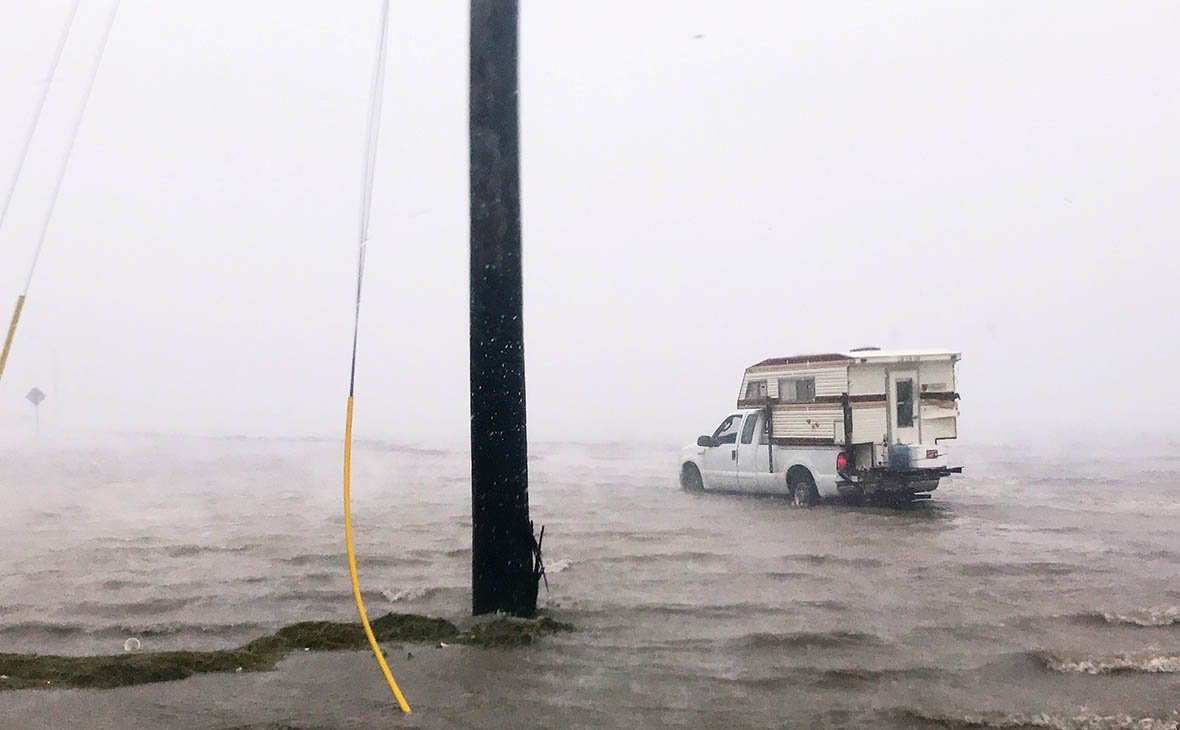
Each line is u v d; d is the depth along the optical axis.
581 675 7.46
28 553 13.68
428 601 10.20
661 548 13.62
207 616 9.75
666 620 9.25
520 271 8.86
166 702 6.76
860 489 17.34
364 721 6.41
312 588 11.02
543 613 9.33
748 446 19.56
